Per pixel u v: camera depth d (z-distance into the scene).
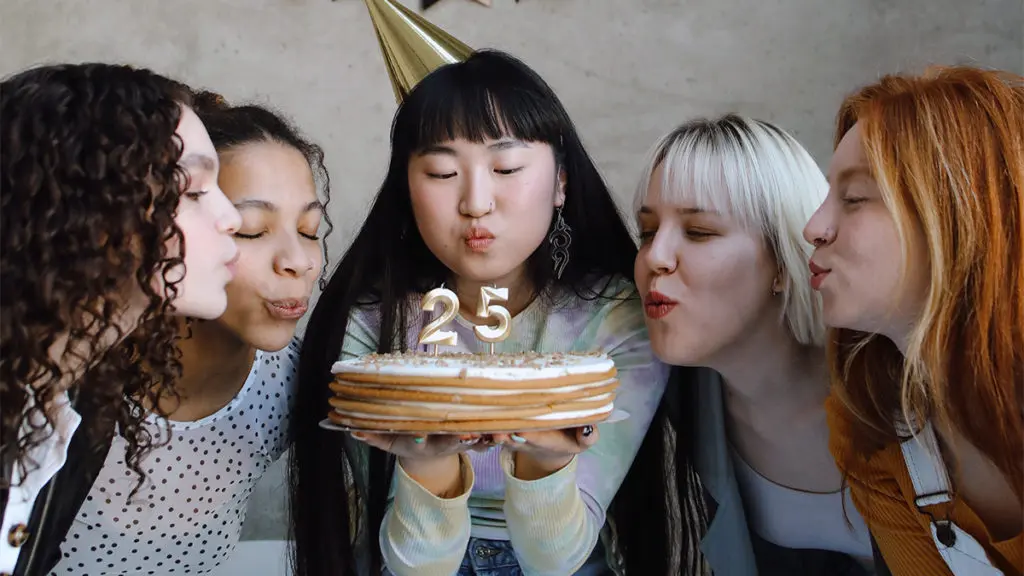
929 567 1.46
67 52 3.81
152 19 3.85
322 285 1.96
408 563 1.52
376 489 1.85
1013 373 1.21
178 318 1.54
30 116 1.17
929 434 1.39
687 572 2.06
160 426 1.66
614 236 1.91
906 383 1.35
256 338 1.64
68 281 1.16
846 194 1.35
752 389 1.79
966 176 1.23
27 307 1.16
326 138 3.92
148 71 1.29
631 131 3.98
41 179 1.15
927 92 1.29
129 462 1.46
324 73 3.92
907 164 1.26
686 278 1.65
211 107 1.71
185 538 1.75
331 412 1.46
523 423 1.32
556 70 3.97
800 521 1.95
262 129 1.67
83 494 1.45
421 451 1.37
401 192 1.84
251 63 3.89
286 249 1.62
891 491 1.48
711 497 1.96
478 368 1.35
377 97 3.93
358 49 3.93
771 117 3.95
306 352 1.90
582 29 3.97
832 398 1.58
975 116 1.25
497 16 3.95
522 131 1.67
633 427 1.76
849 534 1.91
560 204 1.84
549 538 1.49
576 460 1.51
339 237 3.91
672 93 3.97
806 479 1.88
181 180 1.26
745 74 3.96
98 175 1.17
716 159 1.63
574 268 1.88
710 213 1.63
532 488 1.46
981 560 1.34
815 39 3.94
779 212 1.64
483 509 1.82
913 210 1.26
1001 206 1.22
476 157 1.67
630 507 1.99
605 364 1.47
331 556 1.89
